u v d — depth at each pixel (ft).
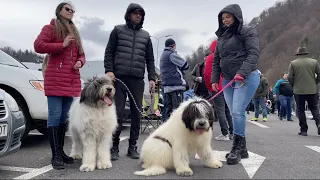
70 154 18.98
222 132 25.94
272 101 72.64
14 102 16.80
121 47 19.11
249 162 17.95
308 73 29.04
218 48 18.88
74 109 16.87
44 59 17.30
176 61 25.76
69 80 16.72
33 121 22.74
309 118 50.52
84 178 14.78
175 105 26.48
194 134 15.51
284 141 25.36
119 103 19.02
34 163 17.65
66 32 16.87
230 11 17.34
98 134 16.42
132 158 19.02
